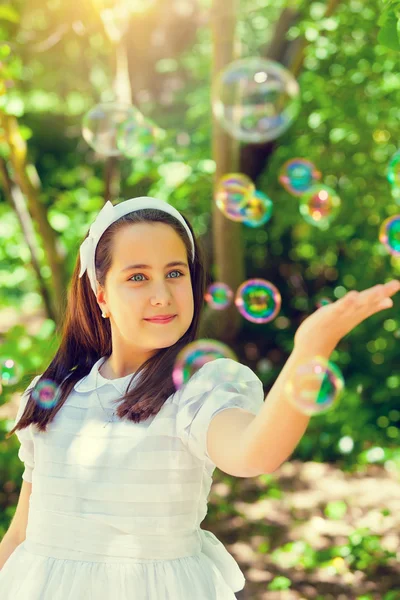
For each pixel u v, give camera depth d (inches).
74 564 55.9
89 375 62.9
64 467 58.4
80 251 63.4
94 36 260.4
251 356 260.1
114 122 136.6
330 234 232.8
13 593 56.9
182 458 55.7
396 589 129.5
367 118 217.2
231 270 194.7
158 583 54.4
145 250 57.7
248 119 130.3
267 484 175.9
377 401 224.5
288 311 274.7
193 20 319.0
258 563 140.3
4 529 136.3
